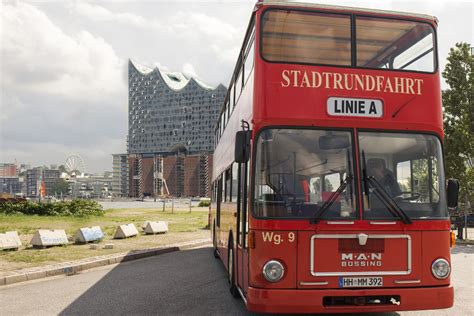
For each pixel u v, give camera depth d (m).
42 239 17.17
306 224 6.37
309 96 6.79
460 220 25.62
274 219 6.38
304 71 6.86
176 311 7.98
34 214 35.66
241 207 7.99
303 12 7.07
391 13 7.23
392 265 6.43
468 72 25.12
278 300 6.20
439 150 6.90
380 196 6.52
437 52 7.34
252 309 6.28
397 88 6.97
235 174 9.23
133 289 10.02
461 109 24.80
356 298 6.32
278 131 6.67
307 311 6.21
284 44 6.94
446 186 6.97
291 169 6.56
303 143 6.65
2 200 39.31
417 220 6.53
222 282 10.90
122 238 21.53
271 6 7.05
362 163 6.63
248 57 8.03
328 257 6.35
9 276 11.05
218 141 16.30
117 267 13.55
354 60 6.99
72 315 7.73
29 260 13.93
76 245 18.25
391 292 6.34
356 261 6.38
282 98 6.75
